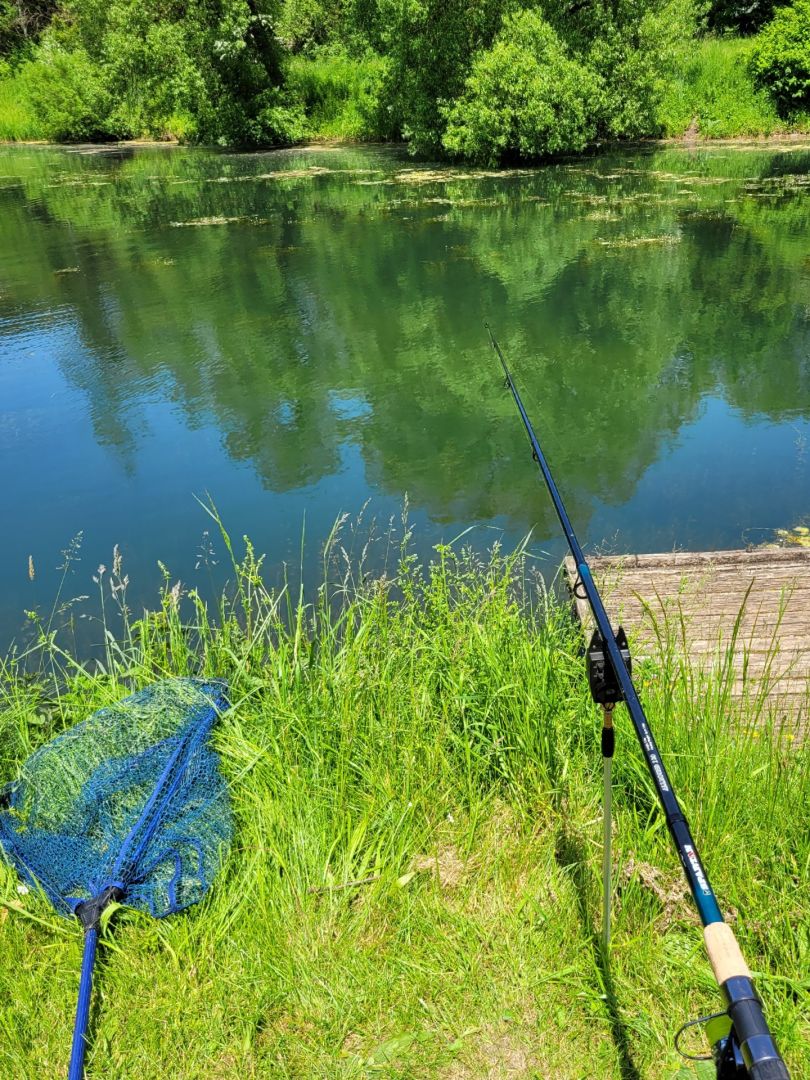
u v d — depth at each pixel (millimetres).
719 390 6445
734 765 2354
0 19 31078
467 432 5930
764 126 17641
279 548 4574
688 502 4871
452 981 1979
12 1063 1826
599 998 1903
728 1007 952
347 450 5723
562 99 15695
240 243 11406
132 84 23312
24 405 6605
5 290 9586
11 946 2096
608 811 1764
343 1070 1811
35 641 3869
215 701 2795
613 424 5961
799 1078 1724
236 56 20375
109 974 2012
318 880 2223
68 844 2297
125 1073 1814
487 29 16719
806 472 5164
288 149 20703
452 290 9047
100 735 2609
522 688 2711
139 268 10305
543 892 2189
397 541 4586
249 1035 1862
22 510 5117
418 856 2316
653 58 16266
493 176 15523
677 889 2094
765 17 23297
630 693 1398
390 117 20281
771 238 10430
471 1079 1789
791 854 2193
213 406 6488
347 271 9891
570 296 8672
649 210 12172
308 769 2543
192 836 2312
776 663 3141
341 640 3268
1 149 23656
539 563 4301
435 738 2609
